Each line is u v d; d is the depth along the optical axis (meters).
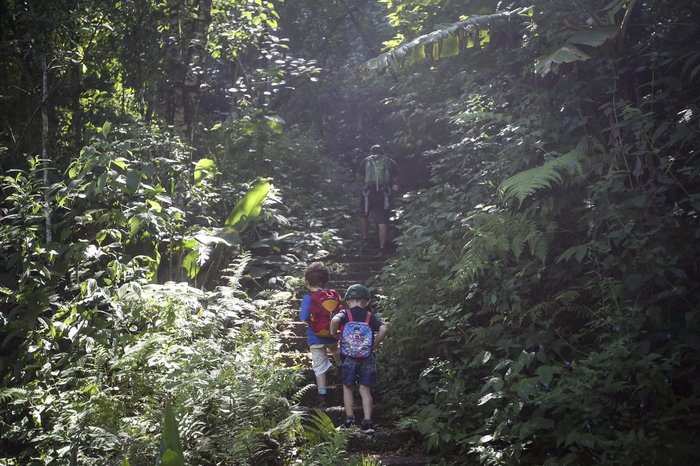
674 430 4.16
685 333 4.46
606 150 5.74
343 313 5.37
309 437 4.75
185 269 6.72
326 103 16.72
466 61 8.80
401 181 12.09
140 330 5.36
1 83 7.18
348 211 12.12
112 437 3.99
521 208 6.06
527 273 5.52
